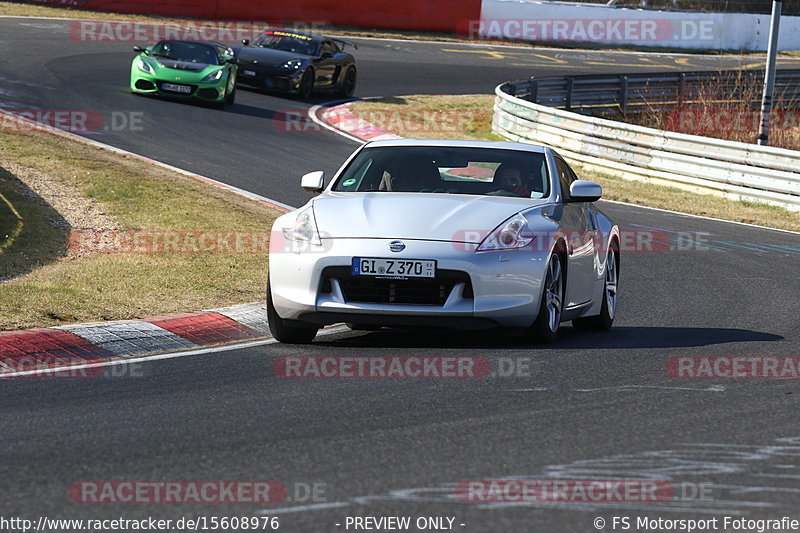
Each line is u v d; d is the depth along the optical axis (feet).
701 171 239.91
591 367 82.99
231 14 427.74
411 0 471.21
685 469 55.42
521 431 62.54
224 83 272.72
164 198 163.94
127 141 216.95
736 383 78.59
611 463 56.18
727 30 552.41
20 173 167.94
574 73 426.92
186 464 55.06
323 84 318.04
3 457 56.18
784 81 360.89
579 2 527.81
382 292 86.22
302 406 68.44
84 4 404.57
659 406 70.18
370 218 89.40
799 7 591.78
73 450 57.67
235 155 216.74
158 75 267.39
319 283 86.99
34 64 294.46
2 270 114.93
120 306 101.55
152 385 75.00
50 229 137.49
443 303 86.12
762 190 228.22
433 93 354.95
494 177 98.43
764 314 115.65
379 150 103.14
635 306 121.49
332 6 451.94
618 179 252.83
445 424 64.03
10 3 398.21
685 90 351.87
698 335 101.91
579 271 97.96
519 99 286.66
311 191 100.63
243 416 65.72
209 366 81.87
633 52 516.32
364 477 52.85
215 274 119.44
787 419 67.62
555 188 98.73
